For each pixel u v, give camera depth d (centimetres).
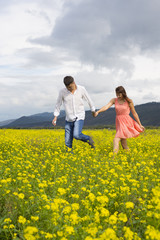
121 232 270
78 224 265
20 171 479
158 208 267
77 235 246
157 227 252
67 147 684
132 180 379
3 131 1727
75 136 675
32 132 1667
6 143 891
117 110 677
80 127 678
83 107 684
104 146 880
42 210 296
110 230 221
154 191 303
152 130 1584
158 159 619
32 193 343
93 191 373
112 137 1187
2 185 368
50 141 1038
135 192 373
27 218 305
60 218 266
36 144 1005
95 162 558
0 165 532
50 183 385
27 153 681
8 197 344
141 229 282
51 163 562
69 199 359
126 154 667
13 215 302
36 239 237
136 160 621
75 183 435
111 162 552
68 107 671
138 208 313
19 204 317
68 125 691
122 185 393
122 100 672
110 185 388
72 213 276
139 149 787
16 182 393
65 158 598
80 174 480
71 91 661
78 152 692
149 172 461
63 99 682
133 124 687
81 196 368
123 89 658
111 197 351
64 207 299
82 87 676
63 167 509
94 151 693
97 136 1280
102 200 300
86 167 535
